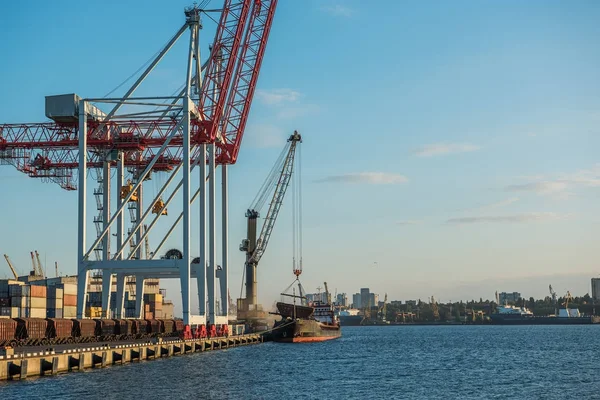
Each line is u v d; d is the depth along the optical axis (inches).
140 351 3216.0
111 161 4311.0
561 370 3612.2
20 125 4045.3
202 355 3774.6
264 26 4318.4
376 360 4222.4
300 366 3543.3
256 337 5359.3
